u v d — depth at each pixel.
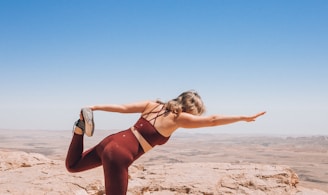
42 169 8.71
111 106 3.96
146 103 4.04
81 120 3.87
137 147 3.74
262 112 3.64
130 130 3.85
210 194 7.26
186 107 3.86
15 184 6.99
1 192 6.32
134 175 8.80
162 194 7.25
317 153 161.62
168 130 3.77
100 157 3.86
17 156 10.22
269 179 8.27
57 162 10.20
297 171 90.31
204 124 3.69
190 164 9.79
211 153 154.62
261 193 7.48
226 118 3.65
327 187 58.16
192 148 192.12
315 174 84.19
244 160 119.50
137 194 7.28
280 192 7.70
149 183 7.79
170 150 170.25
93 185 7.45
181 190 7.45
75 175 8.05
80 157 3.90
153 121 3.82
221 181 7.97
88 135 3.83
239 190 7.53
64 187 7.04
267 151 173.75
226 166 9.38
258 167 9.13
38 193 6.50
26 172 8.24
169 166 9.54
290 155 147.62
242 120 3.66
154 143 3.79
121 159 3.60
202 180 7.87
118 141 3.70
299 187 9.06
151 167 9.53
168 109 3.85
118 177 3.57
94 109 3.91
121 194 3.59
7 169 9.14
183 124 3.74
